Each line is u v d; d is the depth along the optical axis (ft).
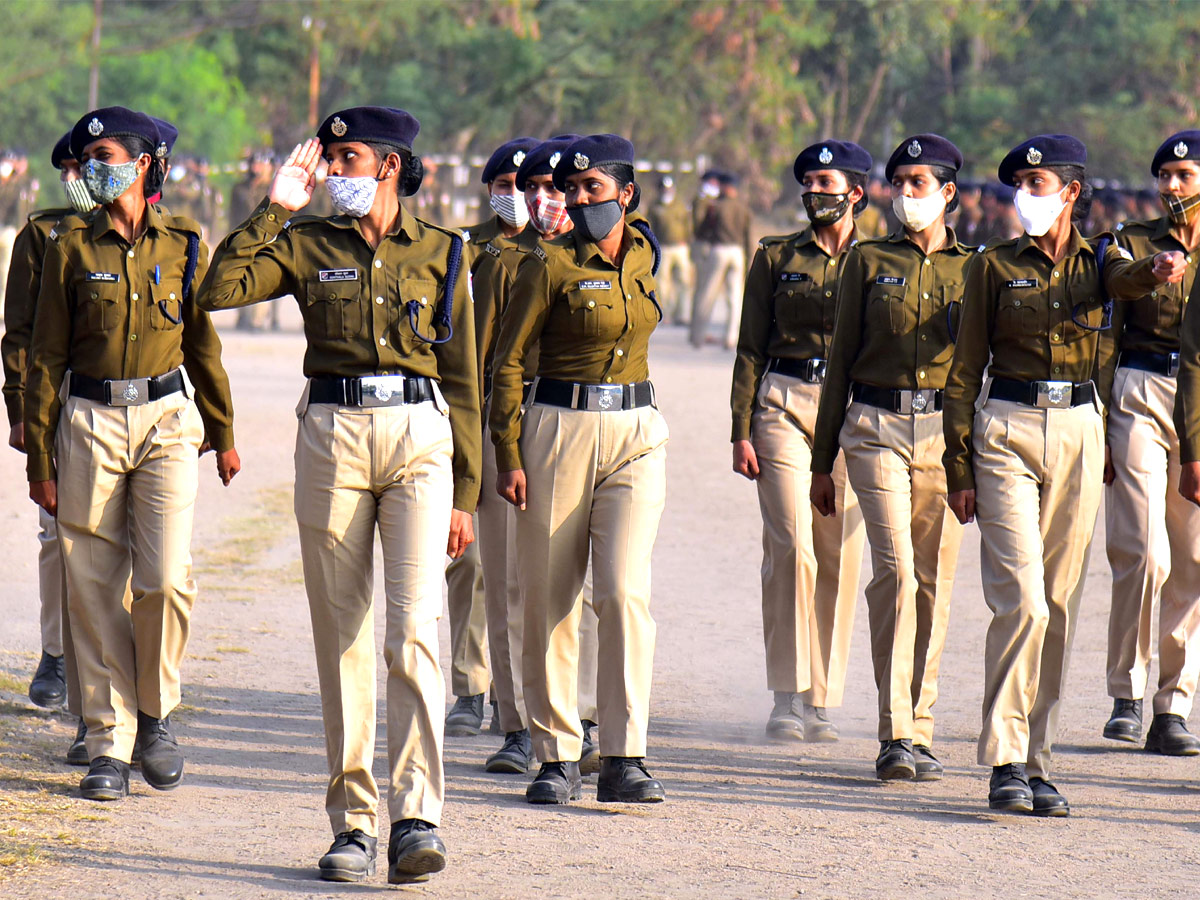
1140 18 463.83
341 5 396.16
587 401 58.44
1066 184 59.26
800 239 71.97
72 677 62.03
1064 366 59.67
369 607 51.49
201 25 430.61
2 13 373.40
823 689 71.36
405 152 51.26
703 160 414.41
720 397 185.98
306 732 69.26
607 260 58.34
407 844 48.73
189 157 338.95
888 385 65.77
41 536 69.56
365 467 50.44
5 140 393.09
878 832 56.85
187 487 58.90
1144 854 55.01
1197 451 63.46
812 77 457.27
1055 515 60.18
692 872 51.83
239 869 50.96
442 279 51.67
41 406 57.93
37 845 52.06
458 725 71.10
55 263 57.57
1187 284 70.08
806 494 71.20
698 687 79.71
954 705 77.20
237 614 90.74
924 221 65.98
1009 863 53.57
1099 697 79.46
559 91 408.05
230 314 287.48
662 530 118.93
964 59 485.97
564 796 59.57
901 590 64.69
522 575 59.36
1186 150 69.92
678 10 398.42
